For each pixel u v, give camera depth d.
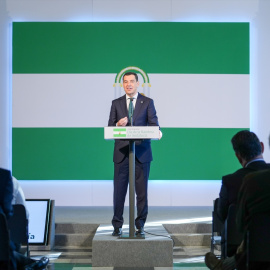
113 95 10.86
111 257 6.50
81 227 8.12
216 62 10.86
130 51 10.88
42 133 10.82
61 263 6.73
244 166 4.71
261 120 10.85
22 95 10.80
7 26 10.84
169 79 10.85
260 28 10.88
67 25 10.86
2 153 10.80
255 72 10.91
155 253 6.49
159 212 9.76
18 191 5.68
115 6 10.88
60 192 10.86
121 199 6.80
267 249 3.80
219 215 4.86
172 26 10.88
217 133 10.84
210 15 10.88
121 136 5.76
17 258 5.20
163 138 10.82
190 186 10.89
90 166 10.86
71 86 10.85
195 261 6.83
